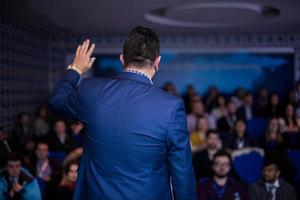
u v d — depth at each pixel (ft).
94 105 2.52
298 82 20.53
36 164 10.88
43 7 12.87
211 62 22.31
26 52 17.83
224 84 22.41
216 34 21.20
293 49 21.81
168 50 22.25
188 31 19.45
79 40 21.70
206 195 8.56
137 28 2.69
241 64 22.22
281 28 18.65
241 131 14.33
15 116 16.43
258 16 15.37
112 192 2.40
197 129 14.88
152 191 2.41
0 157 9.07
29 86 18.34
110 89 2.55
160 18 16.28
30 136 15.61
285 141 15.05
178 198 2.47
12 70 16.02
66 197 8.34
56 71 21.83
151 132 2.38
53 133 14.24
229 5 13.19
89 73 21.77
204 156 11.80
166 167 2.54
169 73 22.49
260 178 10.12
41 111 17.17
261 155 11.75
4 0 11.85
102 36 21.49
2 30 14.74
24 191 8.09
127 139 2.39
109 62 21.97
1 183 8.15
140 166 2.40
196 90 22.49
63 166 9.30
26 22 16.44
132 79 2.57
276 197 8.85
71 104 2.61
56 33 20.11
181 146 2.41
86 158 2.62
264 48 21.90
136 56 2.60
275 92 22.16
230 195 8.50
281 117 17.76
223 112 19.27
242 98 21.43
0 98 14.79
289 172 11.46
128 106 2.44
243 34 21.48
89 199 2.56
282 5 12.67
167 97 2.50
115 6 12.62
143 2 11.96
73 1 11.82
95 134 2.49
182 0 11.92
